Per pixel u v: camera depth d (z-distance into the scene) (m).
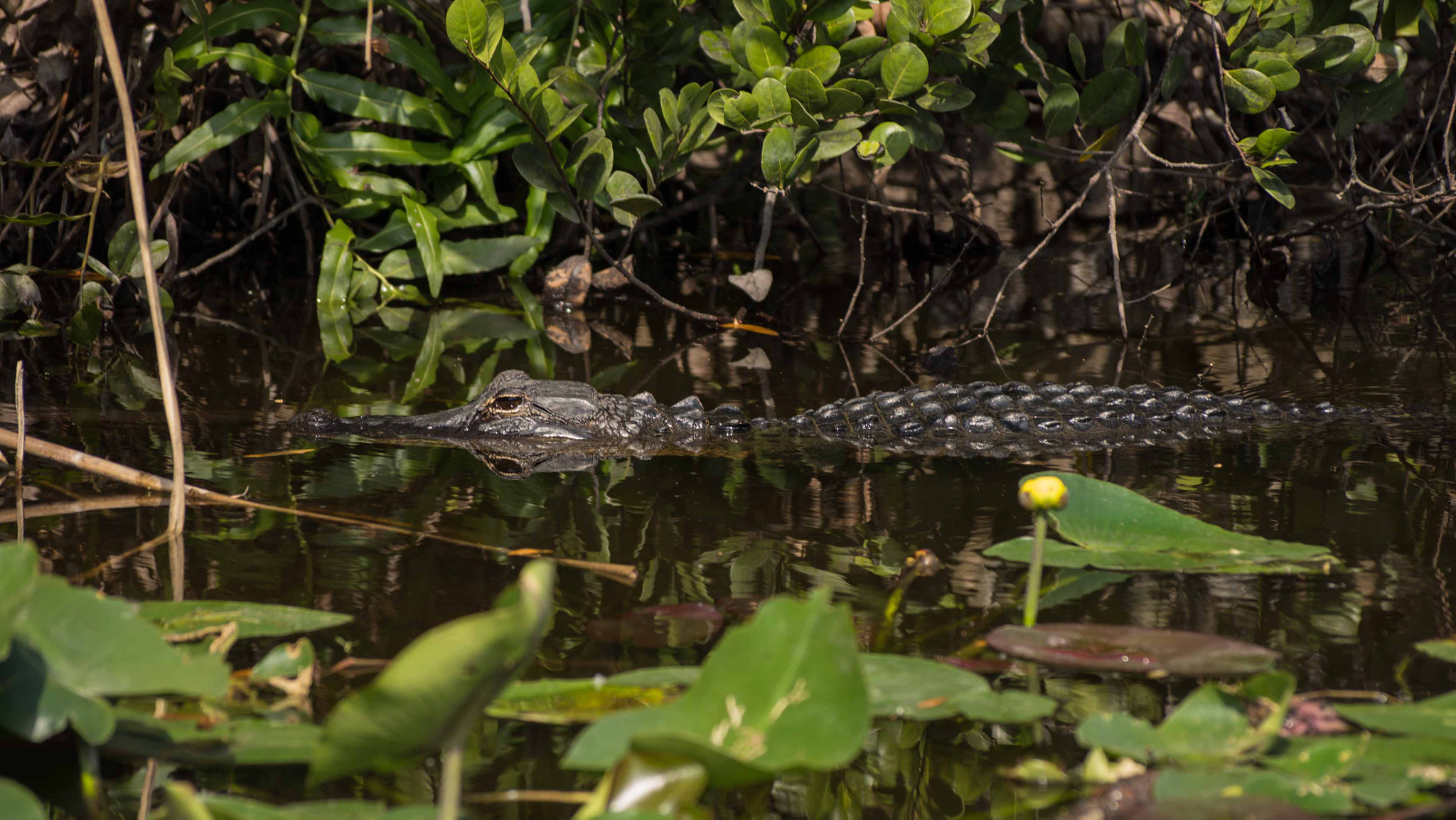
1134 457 8.66
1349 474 8.11
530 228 15.10
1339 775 4.10
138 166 6.51
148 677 4.18
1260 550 6.12
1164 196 18.28
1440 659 5.15
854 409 9.62
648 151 15.09
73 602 4.35
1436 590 5.96
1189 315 13.82
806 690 3.96
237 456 8.44
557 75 12.24
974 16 11.59
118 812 4.08
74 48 14.01
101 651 4.26
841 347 12.54
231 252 14.52
